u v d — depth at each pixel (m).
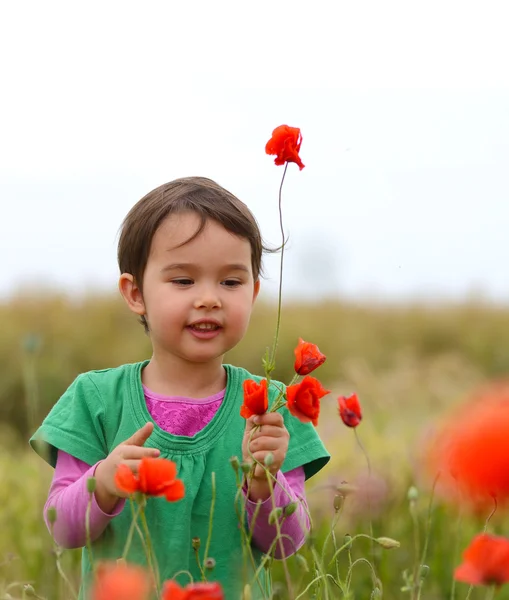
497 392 1.13
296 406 1.88
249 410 2.00
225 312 2.18
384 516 3.68
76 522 2.08
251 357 10.40
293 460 2.32
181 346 2.19
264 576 2.27
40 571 3.46
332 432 5.64
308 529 2.31
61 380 9.32
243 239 2.22
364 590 3.22
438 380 8.23
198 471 2.20
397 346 12.64
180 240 2.16
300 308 14.41
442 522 3.69
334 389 8.34
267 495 2.12
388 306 14.64
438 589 3.35
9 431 8.36
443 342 13.04
